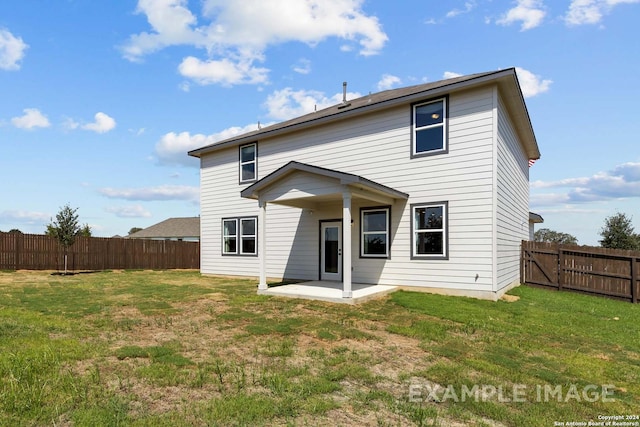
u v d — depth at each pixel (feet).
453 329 22.49
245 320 23.72
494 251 31.45
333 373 14.71
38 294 32.71
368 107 38.17
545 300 32.86
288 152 45.93
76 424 9.95
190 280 46.93
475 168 32.63
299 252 44.39
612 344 20.43
